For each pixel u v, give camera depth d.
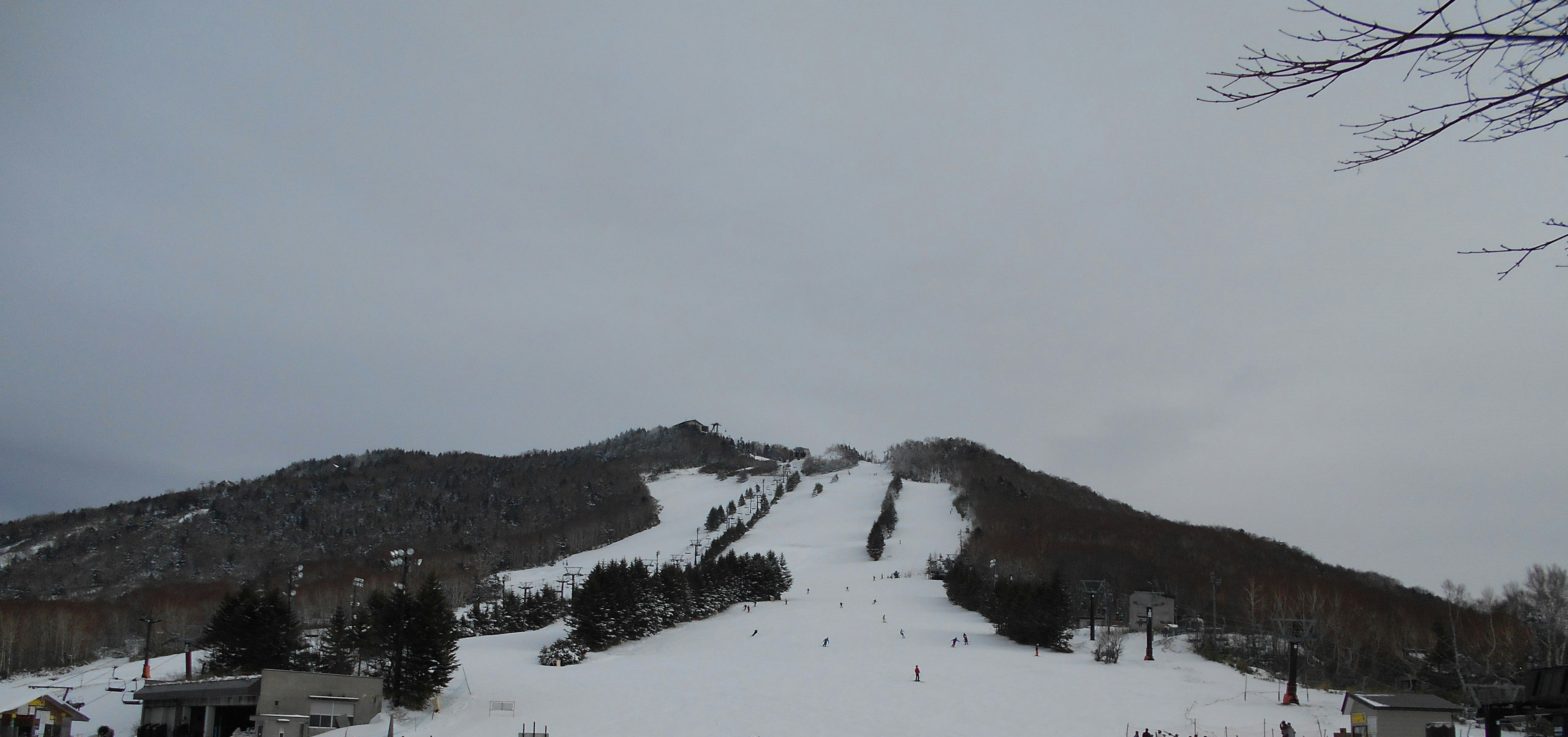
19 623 107.25
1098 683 74.19
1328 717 61.44
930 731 56.41
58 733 58.62
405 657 65.88
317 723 58.78
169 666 84.75
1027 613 97.44
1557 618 90.38
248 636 72.31
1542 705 29.38
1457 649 79.06
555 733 56.53
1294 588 119.69
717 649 96.69
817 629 111.38
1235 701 67.31
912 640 102.31
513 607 114.62
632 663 84.94
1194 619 113.62
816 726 57.50
